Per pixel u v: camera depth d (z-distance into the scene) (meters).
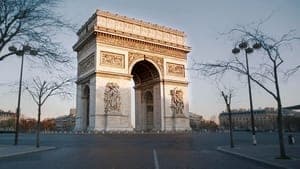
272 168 21.50
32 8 30.06
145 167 21.22
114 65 89.19
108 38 89.81
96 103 83.06
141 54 96.25
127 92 89.56
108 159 26.33
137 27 98.25
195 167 21.38
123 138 63.00
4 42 30.17
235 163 24.06
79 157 28.19
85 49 96.44
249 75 29.94
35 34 30.05
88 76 90.44
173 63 103.56
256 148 38.38
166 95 98.94
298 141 56.62
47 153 33.09
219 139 64.19
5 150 35.72
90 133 79.88
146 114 108.00
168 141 55.22
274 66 29.31
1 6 29.00
